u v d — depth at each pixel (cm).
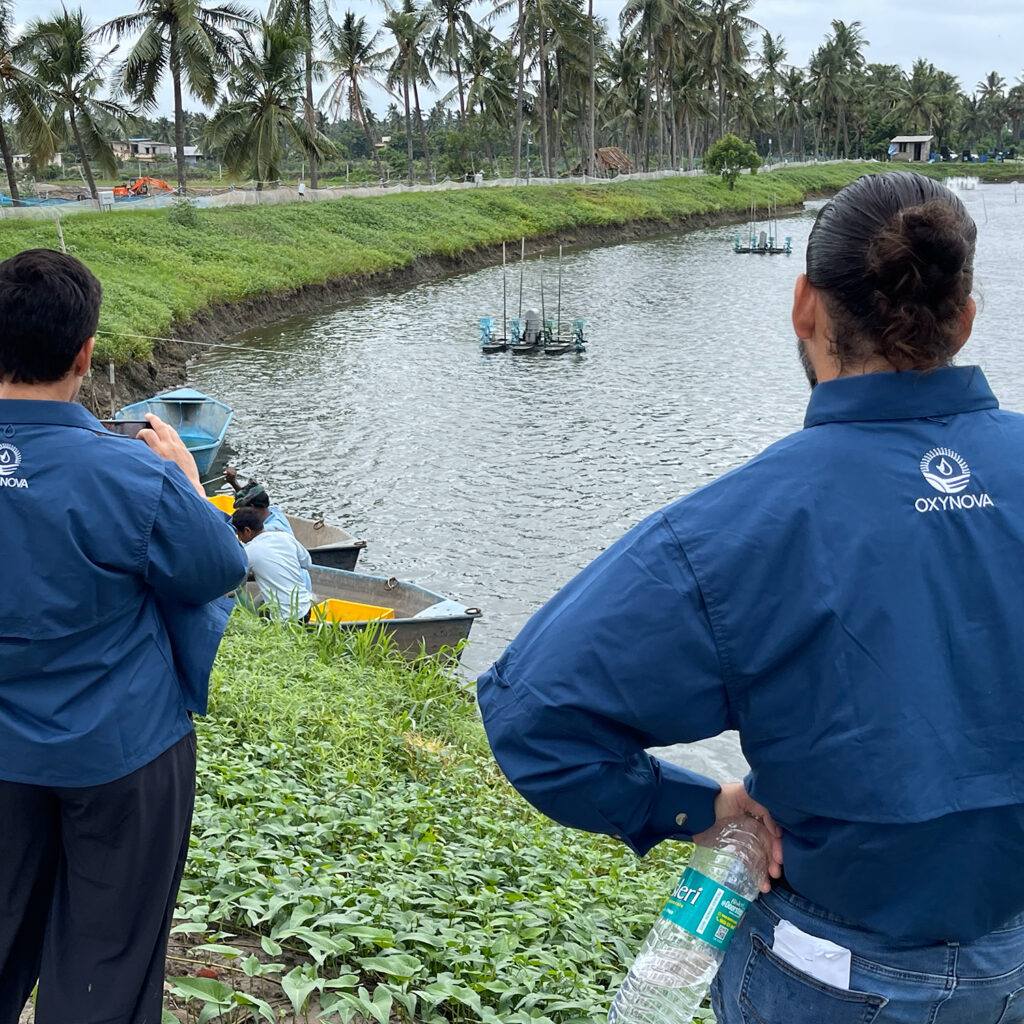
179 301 2811
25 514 201
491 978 316
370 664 794
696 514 148
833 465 147
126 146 10388
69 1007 215
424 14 5856
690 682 144
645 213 6028
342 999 283
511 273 4353
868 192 150
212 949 289
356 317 3316
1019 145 14738
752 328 3077
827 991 150
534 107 7700
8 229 3169
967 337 154
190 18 3953
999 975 149
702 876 160
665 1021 162
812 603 141
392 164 8769
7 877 214
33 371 208
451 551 1359
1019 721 142
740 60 8500
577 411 2116
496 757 151
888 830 139
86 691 207
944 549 144
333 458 1781
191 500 215
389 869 391
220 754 490
